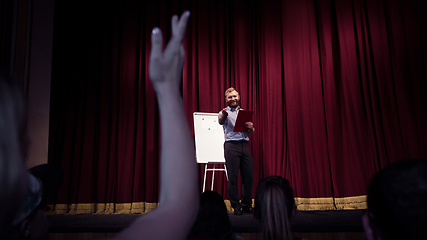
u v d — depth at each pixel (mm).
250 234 1938
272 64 3482
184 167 207
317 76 3340
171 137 209
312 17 3451
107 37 3643
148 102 3486
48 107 3104
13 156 151
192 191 207
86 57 3623
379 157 3172
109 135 3475
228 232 1082
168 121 210
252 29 3635
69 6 3707
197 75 3580
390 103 3264
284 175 3277
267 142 3385
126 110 3479
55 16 3676
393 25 3406
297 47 3424
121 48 3600
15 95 157
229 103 2908
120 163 3363
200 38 3611
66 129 3463
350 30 3412
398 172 306
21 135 159
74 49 3637
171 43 218
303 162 3221
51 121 3488
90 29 3670
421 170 298
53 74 3582
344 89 3305
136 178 3334
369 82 3320
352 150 3170
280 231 1041
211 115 3326
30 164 2824
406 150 3156
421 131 3188
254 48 3598
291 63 3420
